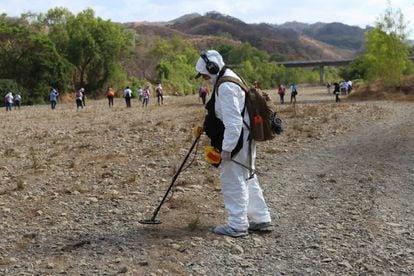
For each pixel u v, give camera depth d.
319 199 7.99
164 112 30.44
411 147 13.70
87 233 6.21
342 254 5.58
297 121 20.34
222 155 5.81
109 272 5.02
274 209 7.39
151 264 5.21
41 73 62.00
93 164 11.38
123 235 6.10
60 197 8.12
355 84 71.31
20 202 7.80
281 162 11.28
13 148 14.73
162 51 93.38
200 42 192.00
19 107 43.31
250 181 6.30
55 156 12.81
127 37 76.62
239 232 6.07
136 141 15.54
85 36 70.69
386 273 5.11
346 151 12.95
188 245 5.75
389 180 9.40
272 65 119.56
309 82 127.62
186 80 91.69
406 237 6.16
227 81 5.79
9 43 61.50
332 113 24.70
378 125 19.58
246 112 5.93
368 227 6.51
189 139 15.44
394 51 45.75
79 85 71.75
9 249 5.69
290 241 5.99
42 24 74.38
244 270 5.16
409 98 40.72
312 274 5.09
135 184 9.06
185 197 8.00
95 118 27.11
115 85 73.56
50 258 5.40
